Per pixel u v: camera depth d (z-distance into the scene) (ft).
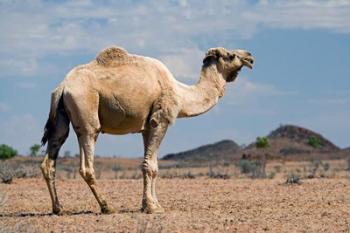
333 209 96.89
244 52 98.43
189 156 615.57
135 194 122.21
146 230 74.64
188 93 94.99
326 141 635.25
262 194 121.08
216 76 97.09
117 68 90.63
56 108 89.25
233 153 584.81
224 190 130.21
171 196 117.60
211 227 78.74
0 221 82.02
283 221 84.23
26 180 160.25
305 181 159.33
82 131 88.74
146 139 94.07
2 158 398.83
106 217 85.92
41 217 86.63
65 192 126.21
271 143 618.03
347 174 213.46
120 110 89.97
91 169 89.35
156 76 92.17
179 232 75.25
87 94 88.43
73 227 78.33
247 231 76.79
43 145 90.33
